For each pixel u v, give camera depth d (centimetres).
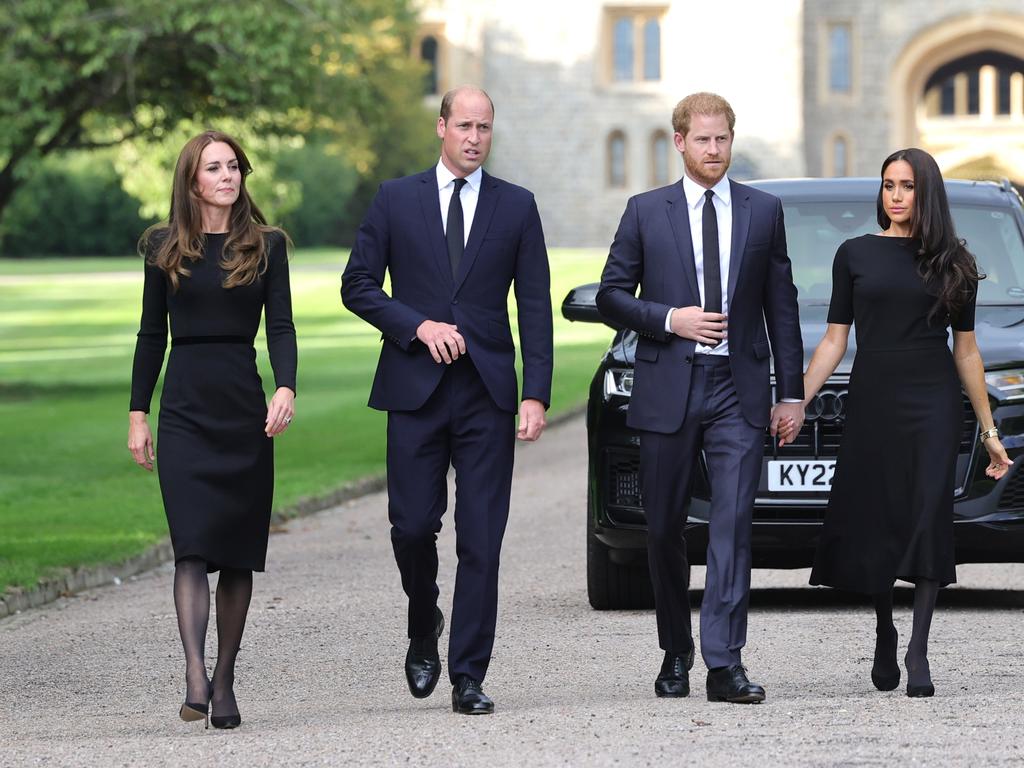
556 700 1524
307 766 1227
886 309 1513
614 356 2088
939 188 1512
